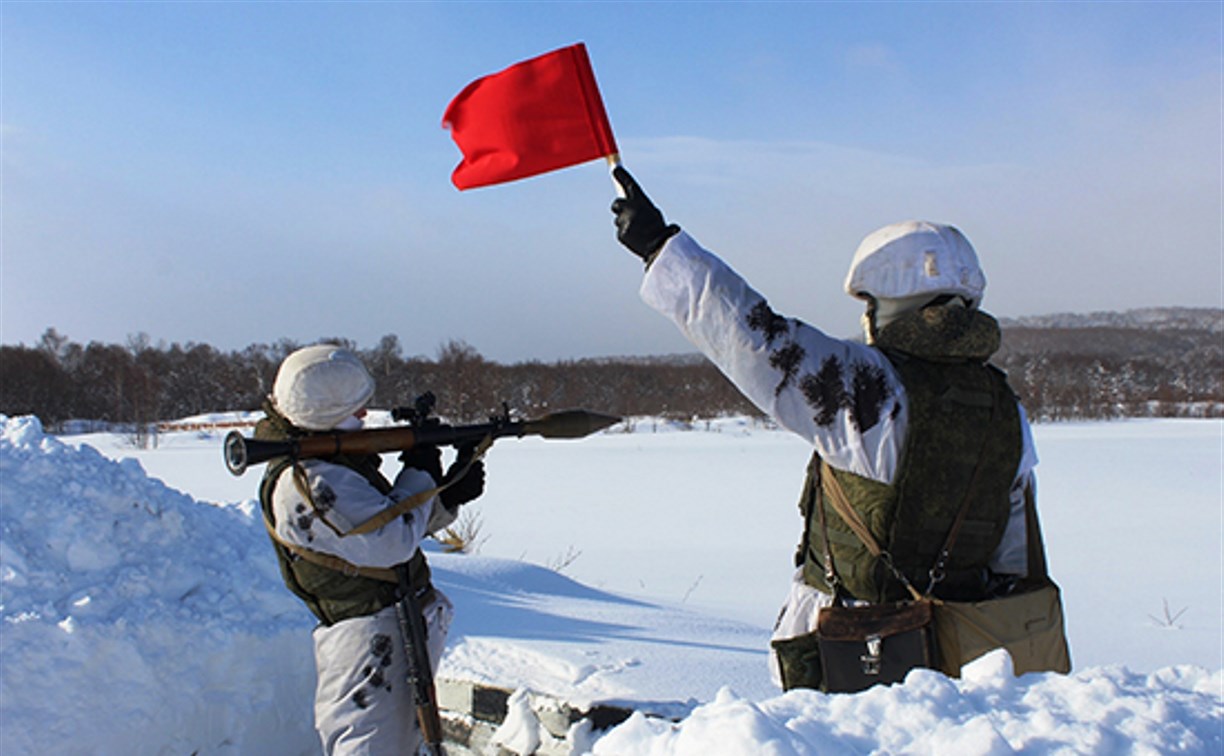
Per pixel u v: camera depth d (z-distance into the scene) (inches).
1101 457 1209.4
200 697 141.3
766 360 94.6
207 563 153.9
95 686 131.2
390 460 1007.0
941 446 95.6
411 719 117.1
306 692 155.9
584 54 108.9
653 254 98.3
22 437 151.4
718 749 69.4
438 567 319.3
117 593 139.3
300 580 116.4
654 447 1492.4
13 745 123.6
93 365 2684.5
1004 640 96.0
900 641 95.5
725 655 179.0
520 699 140.3
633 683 147.0
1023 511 105.1
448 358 2797.7
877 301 105.6
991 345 99.2
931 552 97.9
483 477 124.6
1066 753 68.3
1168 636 334.6
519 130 110.2
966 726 70.9
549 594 310.2
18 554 135.3
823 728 75.9
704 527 664.4
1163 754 68.1
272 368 2844.5
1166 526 629.3
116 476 153.0
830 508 103.0
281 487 114.1
